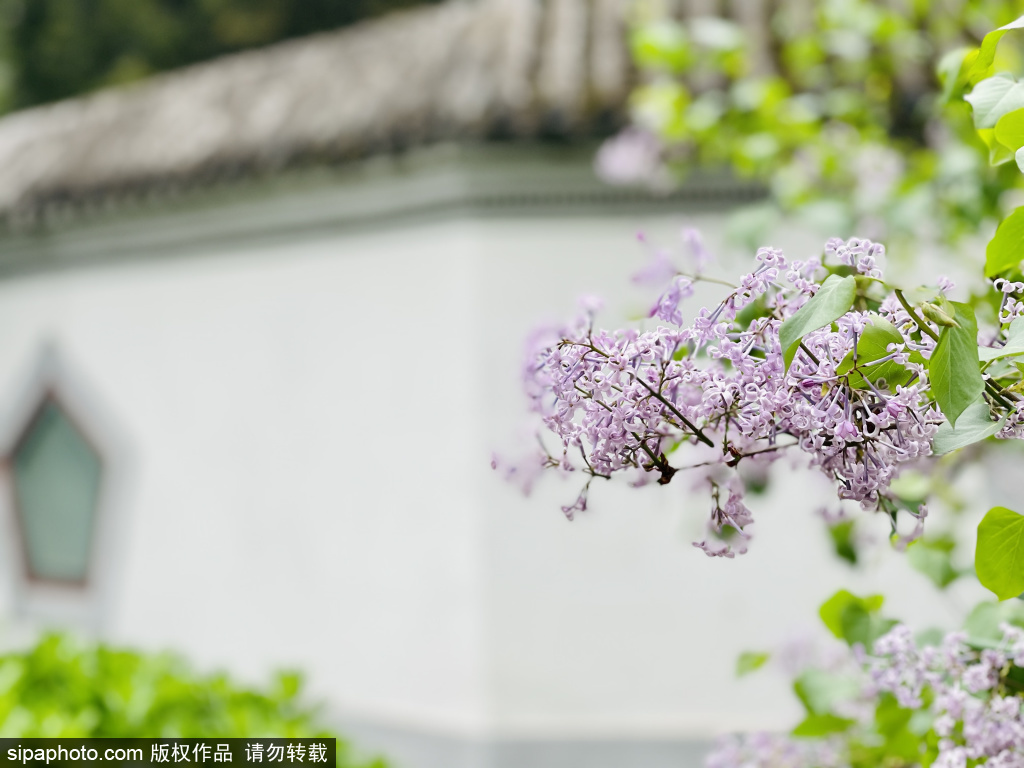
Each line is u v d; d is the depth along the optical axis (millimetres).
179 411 6348
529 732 5012
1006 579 1012
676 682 5027
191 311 6312
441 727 5172
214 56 15867
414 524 5406
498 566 5105
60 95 16031
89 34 15758
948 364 905
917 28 3260
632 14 4734
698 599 5039
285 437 5918
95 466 6688
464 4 6867
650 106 3344
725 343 950
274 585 5910
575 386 996
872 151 3121
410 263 5441
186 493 6281
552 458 1120
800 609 4961
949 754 1214
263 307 6020
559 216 5105
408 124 4977
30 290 7055
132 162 6199
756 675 4992
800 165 3170
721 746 1894
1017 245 1056
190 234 6227
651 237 5035
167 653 3908
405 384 5473
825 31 3340
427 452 5367
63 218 6539
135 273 6551
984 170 2412
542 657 5070
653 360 973
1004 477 3023
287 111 5941
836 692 1666
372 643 5523
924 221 2781
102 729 3123
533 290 5117
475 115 4797
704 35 3160
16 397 7117
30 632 6926
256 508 5996
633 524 5074
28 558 7070
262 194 5766
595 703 5043
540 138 4785
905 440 917
